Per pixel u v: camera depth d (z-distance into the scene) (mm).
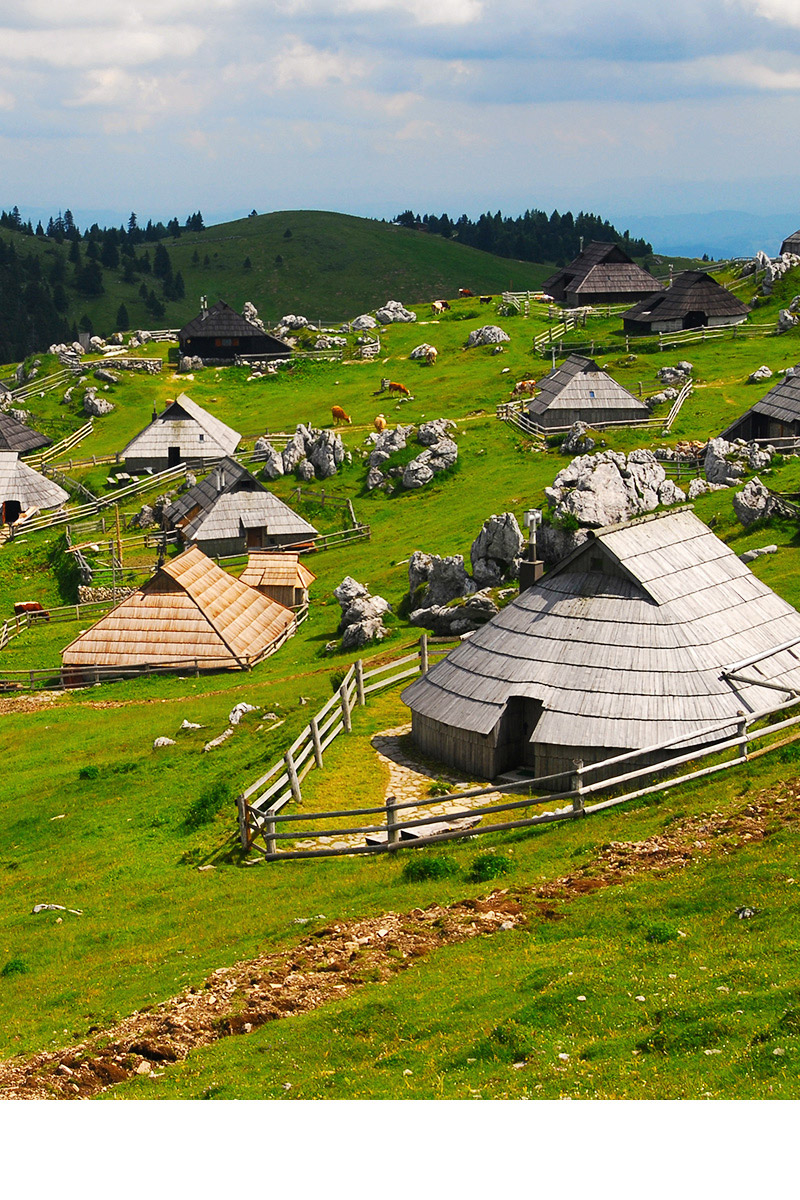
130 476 120625
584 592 42500
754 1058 19609
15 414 145625
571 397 103125
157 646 69812
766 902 25688
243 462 117188
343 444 110250
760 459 76812
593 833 33562
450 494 95062
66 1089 23328
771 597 45094
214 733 51875
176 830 41250
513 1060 21266
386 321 171250
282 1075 22422
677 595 41875
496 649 42812
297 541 95000
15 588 99188
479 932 27922
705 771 35750
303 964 27859
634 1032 21297
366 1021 23844
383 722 47438
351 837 37219
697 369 115688
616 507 67562
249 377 153625
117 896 36281
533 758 41250
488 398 120250
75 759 53312
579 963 24547
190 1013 26297
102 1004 28109
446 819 35188
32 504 115812
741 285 148500
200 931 32031
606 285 163750
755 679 40031
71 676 70500
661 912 26672
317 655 66562
